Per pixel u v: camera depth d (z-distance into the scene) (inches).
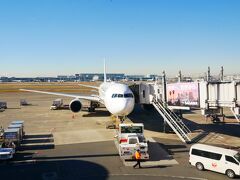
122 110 1352.1
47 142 1235.9
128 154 946.7
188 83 1298.0
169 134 1358.3
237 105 1107.9
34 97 3823.8
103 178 807.1
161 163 932.6
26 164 945.5
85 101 2935.5
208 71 1503.4
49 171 874.8
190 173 839.7
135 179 793.6
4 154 970.7
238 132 1387.8
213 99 1192.8
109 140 1253.7
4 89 5580.7
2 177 828.0
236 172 786.2
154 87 1459.2
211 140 1232.2
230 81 1138.7
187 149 1095.0
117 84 1526.8
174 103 1379.2
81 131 1451.8
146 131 1427.2
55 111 2279.8
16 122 1358.3
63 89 5295.3
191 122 1679.4
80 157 1013.2
